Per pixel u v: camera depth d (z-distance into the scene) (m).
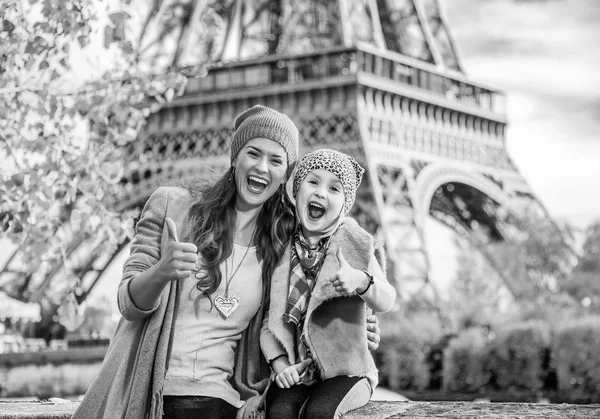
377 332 9.80
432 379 64.06
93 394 8.98
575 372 54.91
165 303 8.93
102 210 18.83
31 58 17.61
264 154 9.38
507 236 81.69
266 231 9.45
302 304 8.98
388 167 59.47
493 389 59.97
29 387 71.19
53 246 18.70
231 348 9.36
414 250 62.22
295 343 9.02
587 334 54.47
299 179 9.23
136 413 8.59
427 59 73.62
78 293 20.45
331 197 9.00
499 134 76.12
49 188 17.95
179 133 61.50
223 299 9.18
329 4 65.12
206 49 63.88
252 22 68.94
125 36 18.19
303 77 64.88
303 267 9.18
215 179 9.66
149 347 8.77
